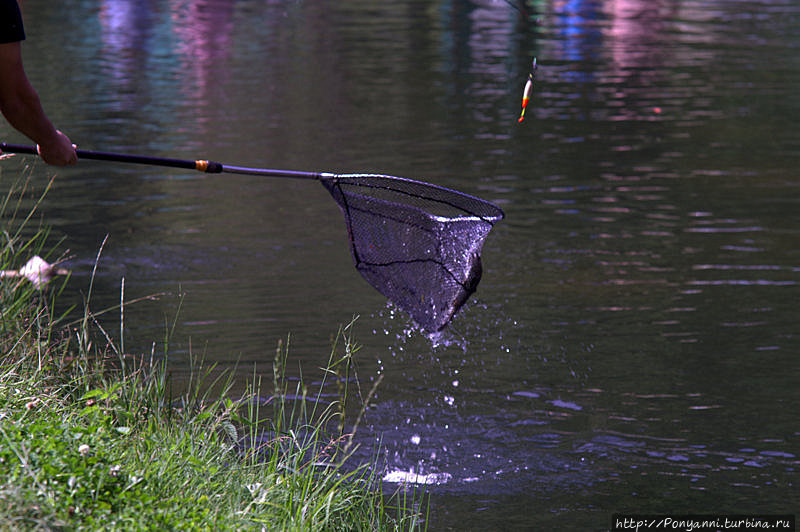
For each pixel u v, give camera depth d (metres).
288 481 16.94
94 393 16.91
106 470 13.88
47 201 40.34
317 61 76.31
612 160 46.97
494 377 23.94
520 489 18.80
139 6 111.25
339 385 19.86
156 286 30.31
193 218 38.38
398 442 20.55
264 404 22.08
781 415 21.69
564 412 21.97
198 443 17.31
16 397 16.48
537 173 44.50
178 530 13.08
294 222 38.03
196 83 67.06
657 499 18.39
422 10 107.94
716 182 43.09
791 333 26.28
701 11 106.12
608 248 34.28
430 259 18.14
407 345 25.97
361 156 47.12
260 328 26.88
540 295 29.64
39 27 94.88
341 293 30.05
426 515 17.66
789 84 65.88
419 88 65.44
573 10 108.75
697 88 65.00
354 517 17.03
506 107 59.34
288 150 48.34
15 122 15.26
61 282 30.34
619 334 26.48
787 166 45.78
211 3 114.25
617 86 66.06
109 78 68.69
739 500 18.30
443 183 42.31
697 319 27.45
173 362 24.14
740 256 33.19
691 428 21.16
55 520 12.30
